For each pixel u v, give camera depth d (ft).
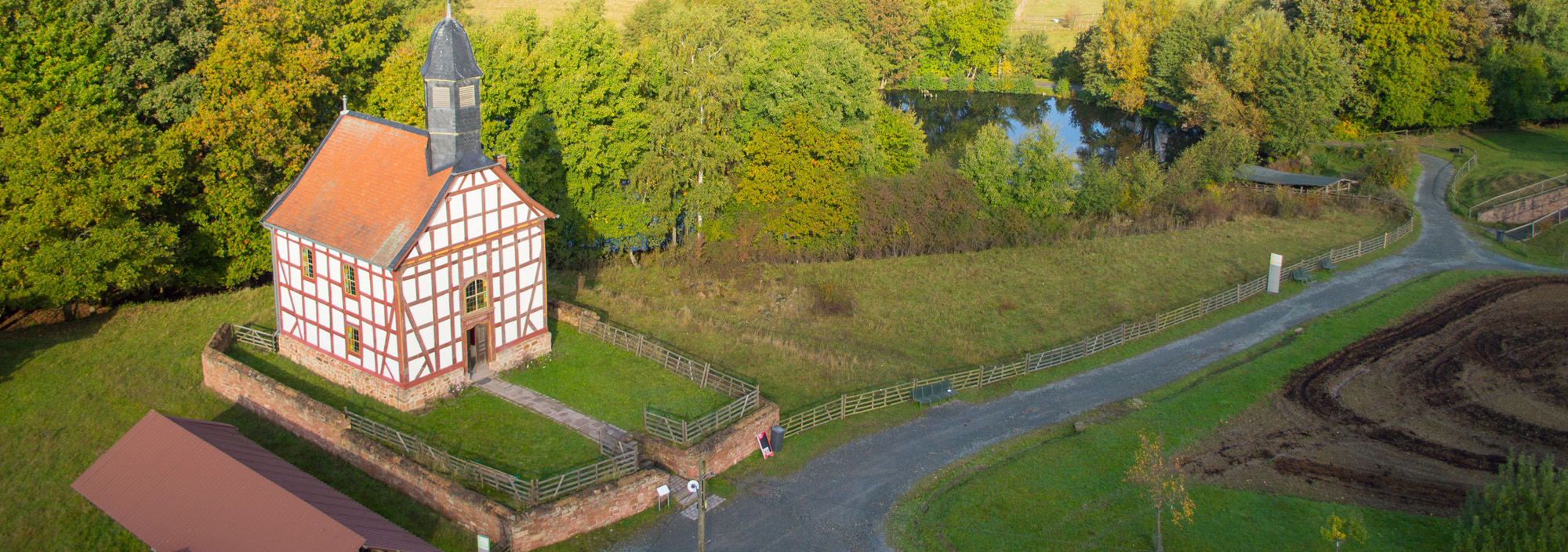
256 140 153.28
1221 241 211.00
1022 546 101.24
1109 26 357.20
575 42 180.24
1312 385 140.26
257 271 164.14
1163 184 246.27
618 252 209.05
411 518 101.71
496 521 95.91
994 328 163.73
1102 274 191.52
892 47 372.58
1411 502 111.45
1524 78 298.56
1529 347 153.28
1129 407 132.46
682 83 191.62
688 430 114.52
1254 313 169.07
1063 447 119.65
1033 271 193.77
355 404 119.03
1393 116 296.10
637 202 191.11
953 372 143.64
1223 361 148.87
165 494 94.48
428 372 119.03
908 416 128.98
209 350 127.34
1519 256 202.18
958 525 104.42
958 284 186.50
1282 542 102.78
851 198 214.69
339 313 121.49
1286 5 320.29
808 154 208.03
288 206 125.08
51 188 132.87
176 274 158.40
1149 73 346.74
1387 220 226.79
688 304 171.01
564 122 177.27
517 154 175.63
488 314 124.77
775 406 120.37
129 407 122.93
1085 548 100.83
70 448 114.01
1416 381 141.79
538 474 105.60
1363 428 128.26
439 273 116.67
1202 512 107.55
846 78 223.71
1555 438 125.80
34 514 102.78
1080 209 242.58
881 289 183.32
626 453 108.47
